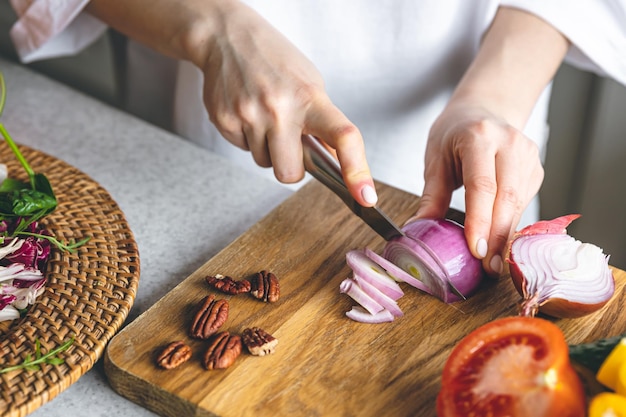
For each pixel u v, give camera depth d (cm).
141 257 92
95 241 86
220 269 86
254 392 71
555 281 78
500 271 85
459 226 86
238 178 107
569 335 79
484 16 116
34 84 124
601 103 161
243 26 93
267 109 87
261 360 74
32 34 116
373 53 120
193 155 111
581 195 175
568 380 63
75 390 75
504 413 62
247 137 93
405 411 70
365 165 83
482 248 83
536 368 63
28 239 81
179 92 129
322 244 91
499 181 88
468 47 121
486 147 89
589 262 80
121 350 75
